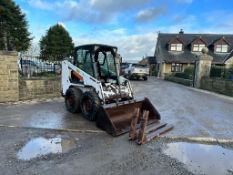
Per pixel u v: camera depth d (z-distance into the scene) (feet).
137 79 80.43
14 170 12.10
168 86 59.21
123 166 12.91
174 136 18.20
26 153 14.26
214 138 17.98
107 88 21.83
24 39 81.10
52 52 89.30
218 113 27.68
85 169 12.44
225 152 15.43
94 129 19.10
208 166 13.28
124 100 22.63
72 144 15.93
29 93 32.91
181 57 106.42
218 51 106.22
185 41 115.14
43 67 37.65
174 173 12.30
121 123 19.29
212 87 51.93
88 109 22.00
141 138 16.22
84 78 23.52
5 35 77.20
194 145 16.49
